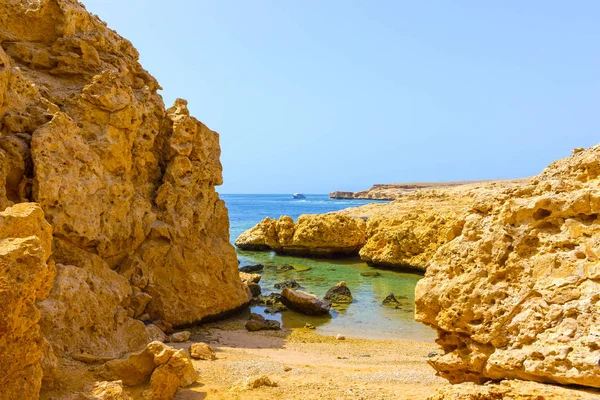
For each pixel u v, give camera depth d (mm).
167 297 17656
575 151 8523
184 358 10070
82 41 16984
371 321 20656
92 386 8383
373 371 12477
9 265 6203
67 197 13914
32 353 6668
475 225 8805
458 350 8453
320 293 27219
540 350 7012
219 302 19609
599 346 6523
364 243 42938
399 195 148875
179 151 19156
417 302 8992
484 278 8219
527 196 8383
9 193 13195
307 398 9289
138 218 17359
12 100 13805
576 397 6238
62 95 16141
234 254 21656
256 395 9469
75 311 11758
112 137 16203
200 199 20359
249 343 16344
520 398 6574
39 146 13297
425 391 9812
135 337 13586
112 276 14969
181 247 18719
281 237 44562
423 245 34438
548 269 7578
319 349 15984
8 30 16422
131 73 19188
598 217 7465
